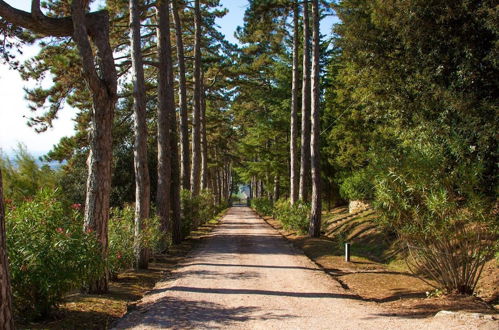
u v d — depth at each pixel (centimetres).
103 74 912
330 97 3362
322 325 663
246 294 917
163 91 1692
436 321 661
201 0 2730
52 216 714
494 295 922
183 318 715
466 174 831
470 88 1170
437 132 1216
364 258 1531
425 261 974
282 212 2753
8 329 445
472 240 881
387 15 1368
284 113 3641
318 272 1214
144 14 1719
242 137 5500
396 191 883
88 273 722
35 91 1664
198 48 2752
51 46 1409
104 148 912
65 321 693
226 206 6769
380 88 1552
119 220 1312
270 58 3394
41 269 641
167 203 1677
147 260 1301
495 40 1095
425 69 1308
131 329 651
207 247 1811
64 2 1409
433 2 1176
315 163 2041
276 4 2027
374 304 843
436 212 838
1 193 450
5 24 923
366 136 2688
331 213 3344
